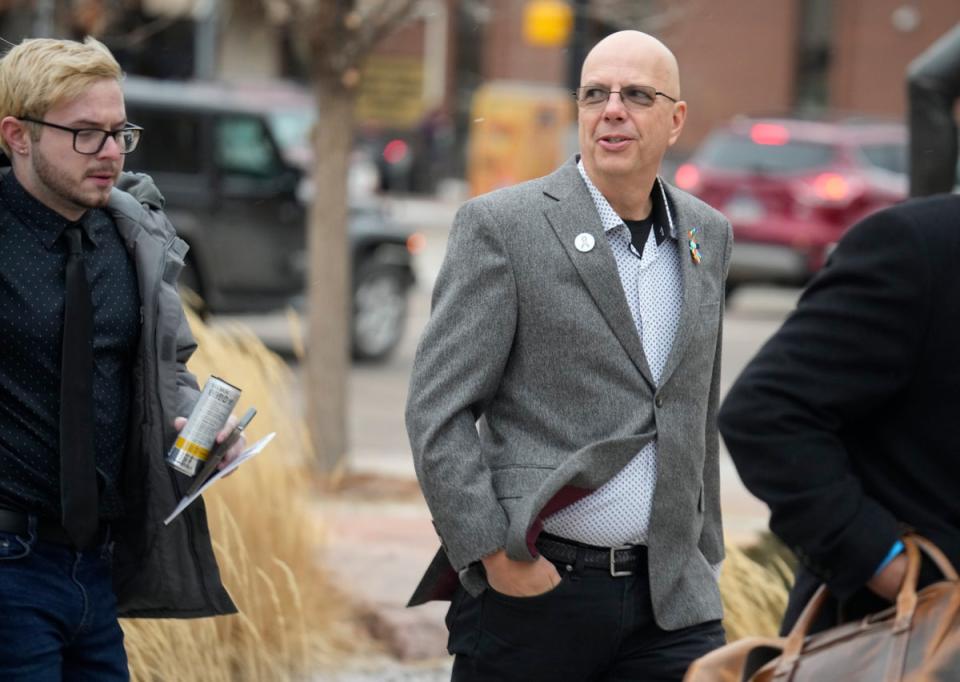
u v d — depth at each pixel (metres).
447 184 44.19
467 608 4.91
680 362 4.81
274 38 36.38
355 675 7.50
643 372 4.76
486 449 4.85
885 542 3.70
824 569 3.77
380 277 19.23
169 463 4.74
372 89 43.16
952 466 3.77
